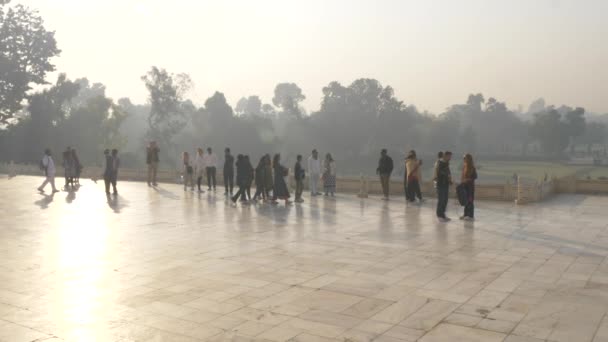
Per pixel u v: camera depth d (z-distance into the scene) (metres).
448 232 11.90
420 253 9.59
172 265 8.62
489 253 9.59
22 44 55.16
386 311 6.24
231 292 7.05
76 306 6.45
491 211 15.74
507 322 5.86
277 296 6.86
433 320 5.93
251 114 100.75
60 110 63.81
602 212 15.42
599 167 119.94
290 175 23.61
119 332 5.57
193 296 6.87
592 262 8.84
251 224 13.12
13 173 32.94
